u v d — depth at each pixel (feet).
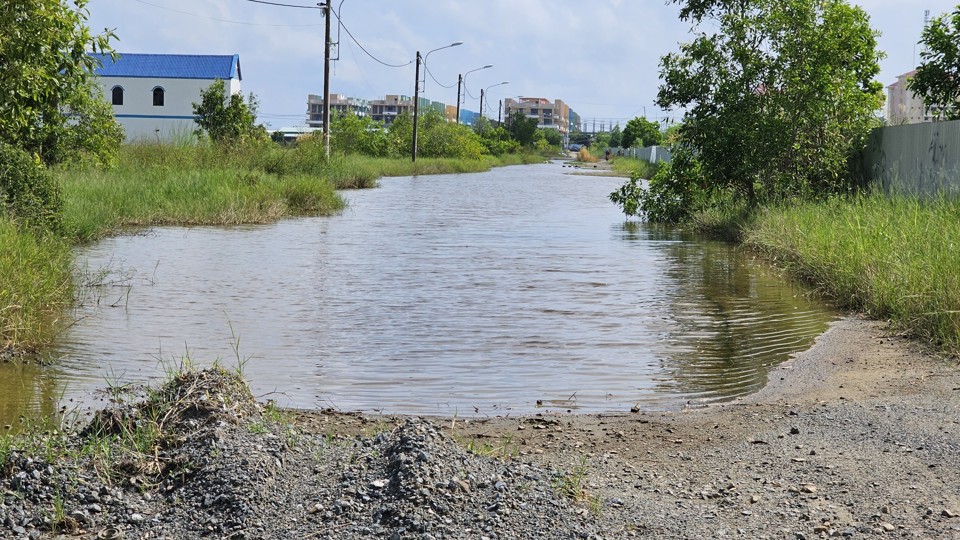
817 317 33.24
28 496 14.78
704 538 14.05
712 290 39.60
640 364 26.35
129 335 29.04
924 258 32.71
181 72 253.65
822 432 19.48
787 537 14.11
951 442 18.22
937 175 52.95
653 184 75.25
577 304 35.96
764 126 64.54
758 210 62.39
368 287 39.63
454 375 24.94
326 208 83.66
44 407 21.17
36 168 48.32
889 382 23.67
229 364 25.53
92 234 55.52
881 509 15.12
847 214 46.39
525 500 14.85
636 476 17.01
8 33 37.60
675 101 68.95
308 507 14.56
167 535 13.97
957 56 58.18
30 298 30.53
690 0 68.08
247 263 46.62
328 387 23.53
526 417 21.21
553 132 538.06
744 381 24.57
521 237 62.13
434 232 64.90
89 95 84.02
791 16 64.69
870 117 67.21
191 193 75.20
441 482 14.84
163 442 16.75
